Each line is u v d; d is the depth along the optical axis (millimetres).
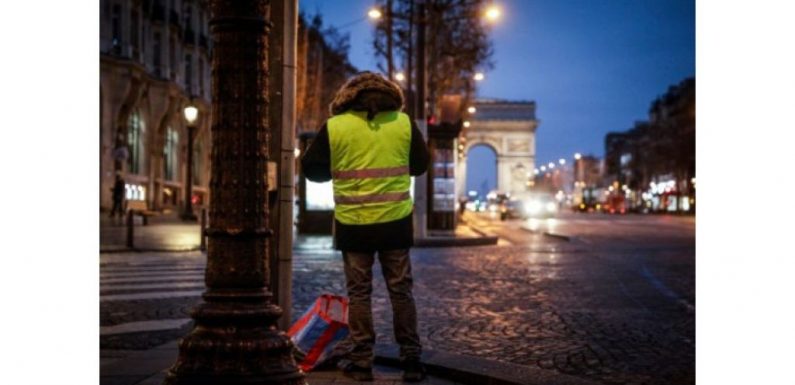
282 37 7234
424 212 27641
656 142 128500
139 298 12086
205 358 4832
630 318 10555
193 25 70125
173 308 11062
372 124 6656
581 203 144500
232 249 4879
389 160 6645
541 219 75375
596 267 18484
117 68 51031
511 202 73688
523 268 18203
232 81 4863
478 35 49406
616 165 177500
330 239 30859
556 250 25109
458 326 9859
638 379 7027
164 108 60438
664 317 10656
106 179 49812
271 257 7281
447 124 35781
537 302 12156
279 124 7242
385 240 6621
